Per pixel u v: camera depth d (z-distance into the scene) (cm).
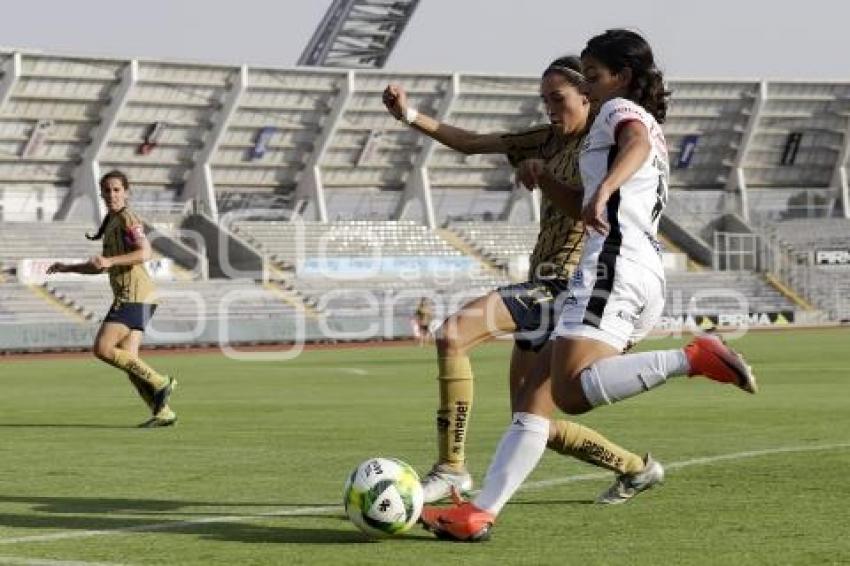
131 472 1966
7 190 11919
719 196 14712
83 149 12138
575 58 1548
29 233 11525
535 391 1308
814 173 15212
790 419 2812
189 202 12512
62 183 12219
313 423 2909
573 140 1552
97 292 11388
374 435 2592
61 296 11181
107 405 3672
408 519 1302
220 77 12406
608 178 1216
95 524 1449
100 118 12025
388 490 1295
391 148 13425
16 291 11038
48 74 11625
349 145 13212
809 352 6931
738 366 1168
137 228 2802
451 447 1529
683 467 1898
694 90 14225
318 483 1814
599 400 1219
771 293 13812
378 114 13212
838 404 3272
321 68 12719
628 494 1545
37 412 3372
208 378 5222
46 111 11812
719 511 1481
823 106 14812
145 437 2588
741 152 14588
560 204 1349
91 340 9944
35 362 7725
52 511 1555
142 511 1551
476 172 14038
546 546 1270
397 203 13762
